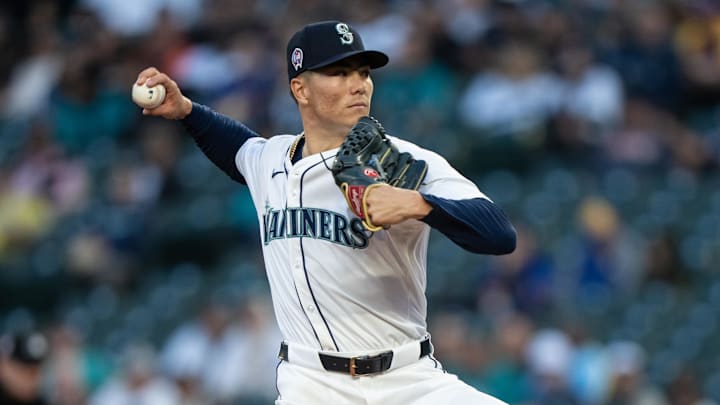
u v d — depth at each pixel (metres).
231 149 18.05
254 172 17.28
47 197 50.97
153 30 55.03
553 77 45.38
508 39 48.03
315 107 16.22
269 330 37.22
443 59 49.12
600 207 39.69
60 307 47.00
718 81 47.81
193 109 18.00
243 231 46.00
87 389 39.19
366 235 15.88
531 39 47.28
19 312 47.59
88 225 48.56
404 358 16.23
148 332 43.03
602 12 50.19
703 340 37.34
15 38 60.12
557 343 34.53
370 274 15.96
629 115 45.28
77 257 47.28
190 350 38.41
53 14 61.16
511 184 43.81
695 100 47.97
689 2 50.59
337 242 15.96
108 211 48.81
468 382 34.19
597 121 44.88
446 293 39.62
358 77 16.16
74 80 53.97
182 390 36.78
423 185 15.52
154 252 47.12
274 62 50.47
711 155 45.12
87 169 51.06
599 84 45.28
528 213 42.25
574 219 41.41
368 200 14.70
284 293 16.53
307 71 16.17
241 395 36.50
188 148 50.78
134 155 50.75
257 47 51.28
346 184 14.95
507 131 44.88
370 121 15.58
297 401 16.28
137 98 17.52
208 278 44.00
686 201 42.25
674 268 39.81
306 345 16.41
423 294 16.61
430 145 45.28
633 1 49.81
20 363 23.17
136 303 44.91
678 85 47.53
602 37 48.09
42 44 58.16
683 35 49.88
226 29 53.59
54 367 35.06
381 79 48.72
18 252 49.72
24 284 47.69
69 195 50.53
